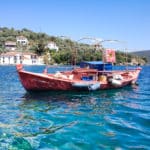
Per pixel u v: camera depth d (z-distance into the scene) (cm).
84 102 1808
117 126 1157
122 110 1525
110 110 1525
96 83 2264
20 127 1141
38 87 2078
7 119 1289
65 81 2109
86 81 2255
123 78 2759
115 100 1912
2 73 5738
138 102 1831
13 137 999
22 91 2392
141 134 1038
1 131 1077
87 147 904
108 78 2428
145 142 946
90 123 1212
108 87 2428
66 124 1197
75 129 1112
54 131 1082
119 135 1027
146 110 1523
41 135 1028
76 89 2183
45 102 1791
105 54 2561
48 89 2109
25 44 17088
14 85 2980
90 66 2480
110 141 959
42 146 909
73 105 1695
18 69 2061
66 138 991
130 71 3089
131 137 999
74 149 888
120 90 2519
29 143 935
